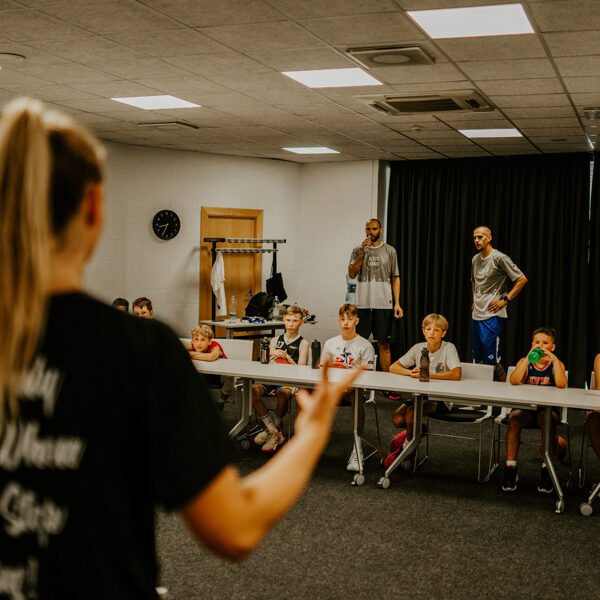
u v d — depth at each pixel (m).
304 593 3.18
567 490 4.70
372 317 8.33
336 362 5.45
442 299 9.17
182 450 0.76
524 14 3.49
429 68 4.61
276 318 8.88
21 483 0.75
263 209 9.67
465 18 3.58
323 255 9.95
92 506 0.75
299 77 4.98
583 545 3.78
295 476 0.84
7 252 0.72
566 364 8.48
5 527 0.75
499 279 7.07
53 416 0.75
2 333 0.73
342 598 3.13
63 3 3.48
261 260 9.77
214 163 9.16
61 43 4.20
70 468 0.74
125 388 0.77
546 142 7.55
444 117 6.30
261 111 6.29
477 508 4.33
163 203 8.74
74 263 0.80
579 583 3.32
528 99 5.50
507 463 4.66
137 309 6.11
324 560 3.53
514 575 3.40
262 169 9.61
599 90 5.11
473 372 5.12
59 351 0.76
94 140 0.82
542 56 4.24
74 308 0.78
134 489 0.79
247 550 0.79
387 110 6.03
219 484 0.77
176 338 0.83
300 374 4.94
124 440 0.77
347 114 6.31
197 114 6.50
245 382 5.29
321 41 4.06
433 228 9.28
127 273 8.48
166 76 5.03
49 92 5.66
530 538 3.87
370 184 9.56
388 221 9.62
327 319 9.95
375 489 4.64
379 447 5.12
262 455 5.38
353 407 4.91
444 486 4.74
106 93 5.67
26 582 0.74
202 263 9.14
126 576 0.77
